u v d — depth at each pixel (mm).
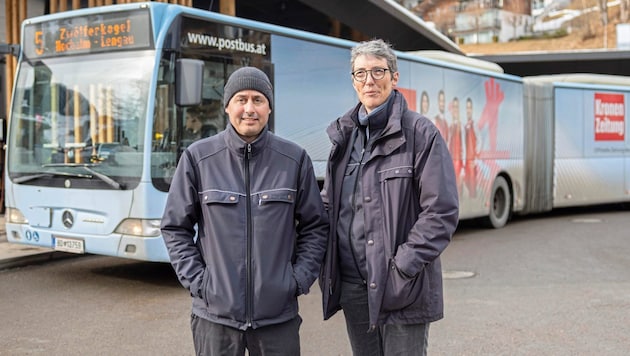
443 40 25016
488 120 13211
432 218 3219
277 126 8711
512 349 5480
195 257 3209
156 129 7246
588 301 7102
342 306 3566
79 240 7531
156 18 7359
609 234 12422
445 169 3254
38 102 8023
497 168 13469
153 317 6465
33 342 5652
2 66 13172
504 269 8945
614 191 16234
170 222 3236
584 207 18469
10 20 12078
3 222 11859
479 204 12898
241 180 3189
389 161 3334
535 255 10062
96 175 7414
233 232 3131
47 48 8039
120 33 7512
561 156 15180
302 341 5785
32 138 8008
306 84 9164
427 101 11586
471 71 12727
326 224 3412
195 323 3242
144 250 7141
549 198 14953
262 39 8516
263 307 3115
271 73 8641
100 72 7598
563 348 5504
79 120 7680
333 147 3523
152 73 7254
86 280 8117
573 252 10328
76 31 7812
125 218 7258
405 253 3221
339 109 9680
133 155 7270
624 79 16984
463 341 5699
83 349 5469
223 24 7977
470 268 9031
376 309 3285
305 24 20109
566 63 30938
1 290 7562
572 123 15383
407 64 11148
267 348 3188
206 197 3158
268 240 3146
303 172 3314
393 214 3295
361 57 3387
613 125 16234
